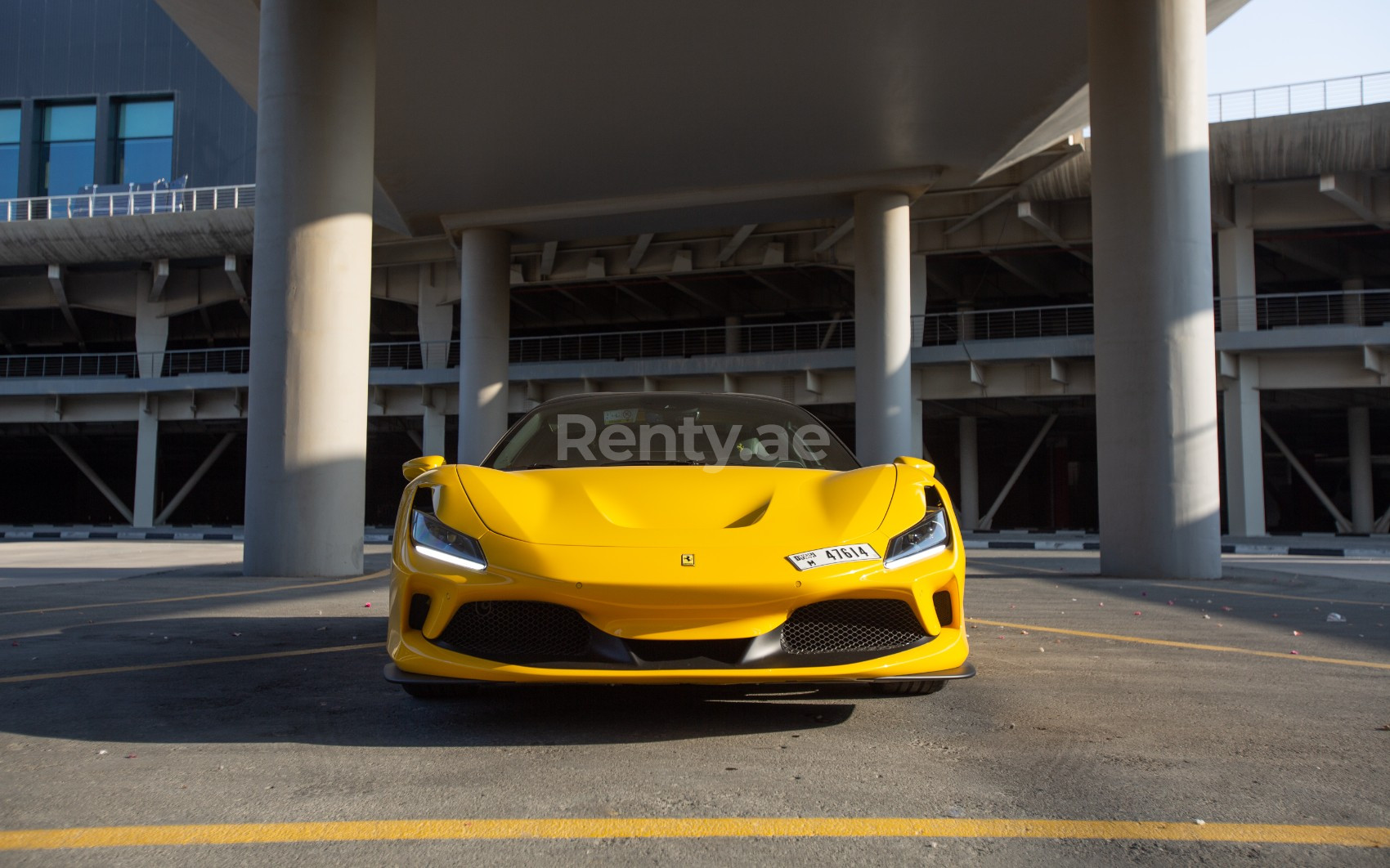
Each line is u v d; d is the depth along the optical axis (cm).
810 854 173
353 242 827
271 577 799
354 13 834
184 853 174
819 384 2236
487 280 1844
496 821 191
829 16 1131
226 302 3095
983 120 1433
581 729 266
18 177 3288
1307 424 2730
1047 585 736
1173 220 804
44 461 3703
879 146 1538
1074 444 3147
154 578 809
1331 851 175
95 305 2744
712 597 248
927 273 2605
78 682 336
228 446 3275
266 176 816
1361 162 1833
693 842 179
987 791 210
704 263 2345
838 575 255
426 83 1300
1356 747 248
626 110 1391
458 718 279
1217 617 528
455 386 2445
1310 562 1199
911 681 300
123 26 3284
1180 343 802
